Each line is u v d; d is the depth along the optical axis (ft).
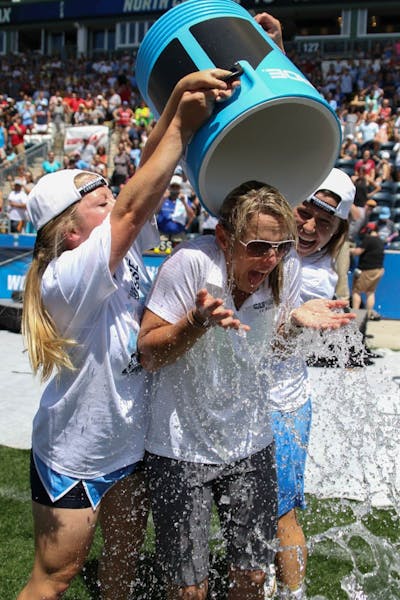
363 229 36.91
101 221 7.39
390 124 63.21
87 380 7.16
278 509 8.40
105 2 106.01
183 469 7.29
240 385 7.32
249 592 7.65
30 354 7.17
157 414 7.36
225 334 7.11
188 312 6.81
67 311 7.02
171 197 37.70
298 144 7.75
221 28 6.98
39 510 7.43
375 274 33.86
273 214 6.79
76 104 80.89
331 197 9.34
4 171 57.00
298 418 8.57
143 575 9.80
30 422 17.57
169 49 7.15
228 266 7.13
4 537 11.48
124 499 7.75
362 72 80.38
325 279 9.77
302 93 6.70
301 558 8.74
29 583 7.58
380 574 10.12
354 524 11.23
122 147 62.80
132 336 7.31
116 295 7.34
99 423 7.23
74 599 9.70
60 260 7.06
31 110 80.12
